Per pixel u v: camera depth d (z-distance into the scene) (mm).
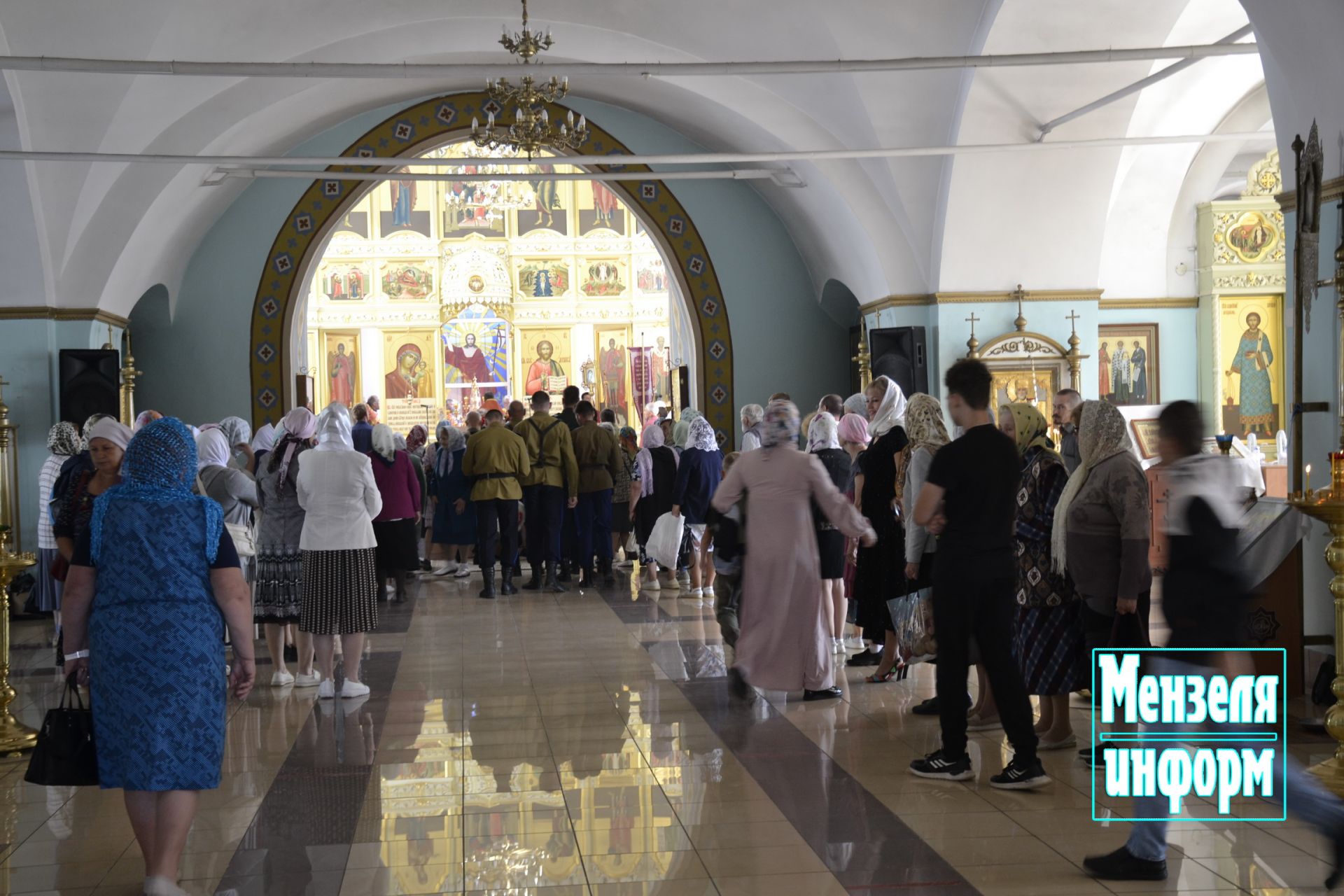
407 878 4113
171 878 3795
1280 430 15695
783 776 5250
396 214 32469
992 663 4898
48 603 8891
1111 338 15789
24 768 5711
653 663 7961
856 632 9078
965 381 4828
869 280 14773
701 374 16625
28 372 13016
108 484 5219
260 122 13773
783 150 14195
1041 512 5465
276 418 15789
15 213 12484
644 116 16234
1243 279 15586
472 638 9164
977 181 13336
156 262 14484
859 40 12461
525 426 11805
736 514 6457
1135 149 15297
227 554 3857
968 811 4668
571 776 5344
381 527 10586
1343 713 4930
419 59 13547
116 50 11234
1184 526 3926
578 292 32812
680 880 4035
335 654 8609
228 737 6195
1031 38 11648
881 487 6699
